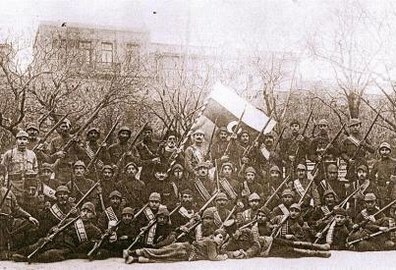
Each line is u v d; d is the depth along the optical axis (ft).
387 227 41.27
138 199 37.65
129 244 37.27
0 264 35.40
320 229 40.34
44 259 35.96
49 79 36.83
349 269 39.68
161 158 38.19
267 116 40.01
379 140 41.60
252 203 39.34
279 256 39.58
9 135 36.17
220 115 39.29
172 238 37.99
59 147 36.76
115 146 37.55
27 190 36.14
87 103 37.32
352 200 40.98
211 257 38.34
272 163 39.93
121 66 37.81
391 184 41.55
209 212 38.68
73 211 36.63
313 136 40.65
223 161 39.17
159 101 38.34
